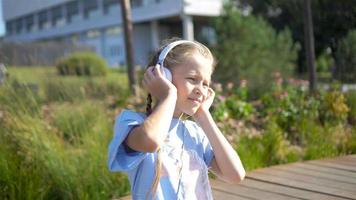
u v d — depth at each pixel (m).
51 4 54.22
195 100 1.92
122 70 30.94
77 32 50.16
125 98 8.83
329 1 14.84
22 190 3.93
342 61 10.77
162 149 1.94
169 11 35.53
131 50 10.14
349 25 14.81
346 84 10.27
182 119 2.11
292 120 6.86
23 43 23.88
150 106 1.92
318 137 6.08
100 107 7.34
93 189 4.28
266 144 5.67
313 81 9.45
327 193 3.35
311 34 9.59
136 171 1.92
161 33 41.53
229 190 3.52
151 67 1.95
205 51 1.97
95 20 46.59
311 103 7.37
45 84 9.42
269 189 3.51
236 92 8.76
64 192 4.20
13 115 5.14
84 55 22.03
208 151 2.10
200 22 36.59
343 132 6.32
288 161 5.54
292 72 13.87
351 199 3.20
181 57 1.91
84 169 4.45
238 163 2.07
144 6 38.81
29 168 4.22
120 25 43.59
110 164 1.85
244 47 12.88
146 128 1.74
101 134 5.48
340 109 7.11
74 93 8.31
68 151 4.81
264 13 19.34
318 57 18.55
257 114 7.60
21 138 4.64
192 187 1.95
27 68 11.32
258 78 12.15
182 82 1.90
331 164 4.21
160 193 1.89
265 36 13.51
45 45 26.22
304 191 3.42
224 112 6.57
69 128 5.47
